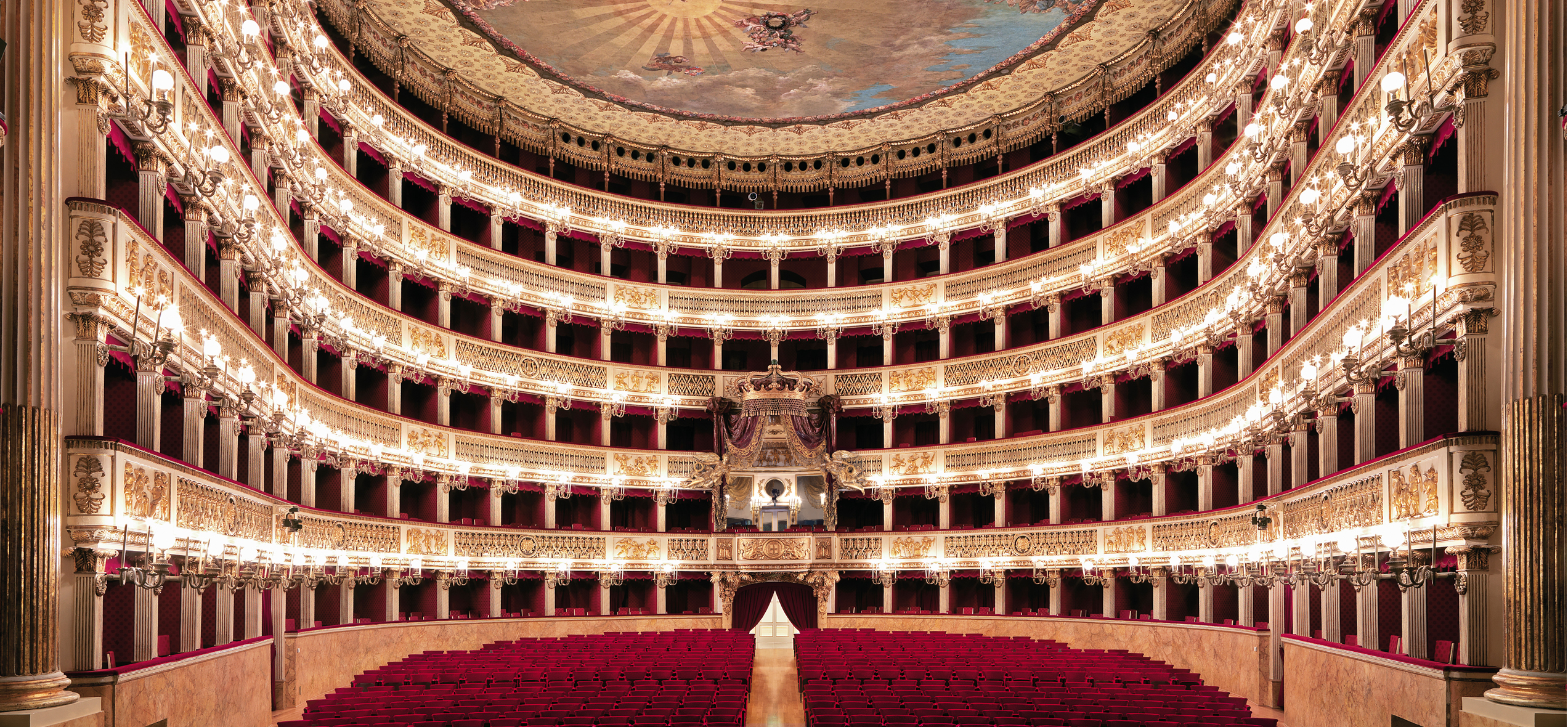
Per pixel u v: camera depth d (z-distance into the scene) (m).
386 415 39.09
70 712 15.62
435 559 40.75
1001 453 46.50
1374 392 22.27
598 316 49.16
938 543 46.62
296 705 30.25
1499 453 17.31
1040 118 48.38
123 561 17.53
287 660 30.19
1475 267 17.50
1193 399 40.78
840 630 42.22
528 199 47.94
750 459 48.41
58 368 16.14
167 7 22.34
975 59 43.88
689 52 43.12
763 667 41.09
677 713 21.41
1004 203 48.22
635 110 49.19
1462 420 17.66
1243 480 33.75
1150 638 38.22
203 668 21.33
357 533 36.25
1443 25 18.39
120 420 20.06
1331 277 26.11
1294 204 28.94
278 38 30.55
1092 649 37.09
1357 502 22.56
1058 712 21.38
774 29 40.94
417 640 39.16
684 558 47.47
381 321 39.94
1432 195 20.20
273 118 28.44
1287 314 31.58
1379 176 22.12
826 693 23.98
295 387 31.36
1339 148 19.72
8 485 15.46
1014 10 39.75
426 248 42.84
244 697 24.22
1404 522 19.70
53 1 16.39
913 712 21.38
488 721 19.98
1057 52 43.62
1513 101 16.20
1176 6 40.22
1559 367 15.59
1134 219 42.47
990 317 48.09
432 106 45.31
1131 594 42.41
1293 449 28.53
